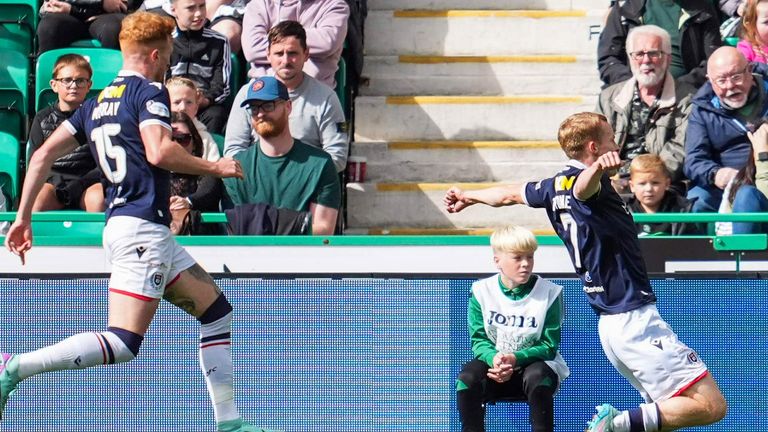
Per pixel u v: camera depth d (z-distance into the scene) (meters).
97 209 29.08
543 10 36.56
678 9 32.88
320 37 31.84
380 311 23.55
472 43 35.94
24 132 33.19
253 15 32.81
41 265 24.70
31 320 23.62
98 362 19.84
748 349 23.42
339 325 23.58
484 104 34.12
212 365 20.83
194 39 32.03
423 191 32.41
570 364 23.42
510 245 22.34
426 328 23.50
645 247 24.19
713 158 29.28
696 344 23.44
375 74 35.31
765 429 23.28
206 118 31.61
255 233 25.94
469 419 22.45
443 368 23.47
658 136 30.02
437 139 34.16
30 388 23.47
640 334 20.45
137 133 20.12
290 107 27.69
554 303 22.75
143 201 20.14
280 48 29.77
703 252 24.11
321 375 23.52
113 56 33.12
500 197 21.36
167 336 23.47
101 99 20.53
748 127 28.88
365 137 34.19
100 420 23.44
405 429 23.42
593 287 20.78
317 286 23.61
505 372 22.11
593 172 19.62
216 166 20.02
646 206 27.84
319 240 24.27
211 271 24.34
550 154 33.38
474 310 22.95
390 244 24.19
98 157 20.47
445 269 24.17
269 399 23.50
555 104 34.06
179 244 23.05
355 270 24.27
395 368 23.48
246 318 23.56
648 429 20.62
